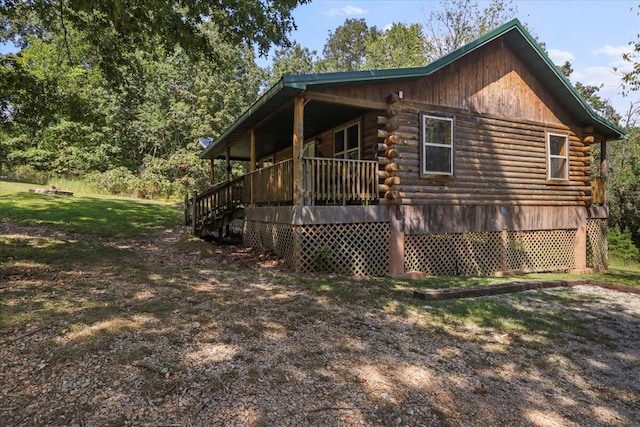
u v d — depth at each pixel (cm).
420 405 299
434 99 891
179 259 823
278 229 850
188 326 414
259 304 512
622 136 1166
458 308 558
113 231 1080
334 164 782
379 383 326
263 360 349
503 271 977
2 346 344
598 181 1166
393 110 830
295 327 437
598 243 1182
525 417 295
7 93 748
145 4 652
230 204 1092
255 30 851
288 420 265
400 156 845
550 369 381
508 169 997
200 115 2552
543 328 495
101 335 375
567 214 1101
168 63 2553
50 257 717
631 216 1902
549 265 1076
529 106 1035
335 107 871
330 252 770
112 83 909
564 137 1102
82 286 542
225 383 306
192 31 767
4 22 1891
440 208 901
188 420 258
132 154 2603
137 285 565
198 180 2367
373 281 721
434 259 906
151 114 2470
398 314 515
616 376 375
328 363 354
